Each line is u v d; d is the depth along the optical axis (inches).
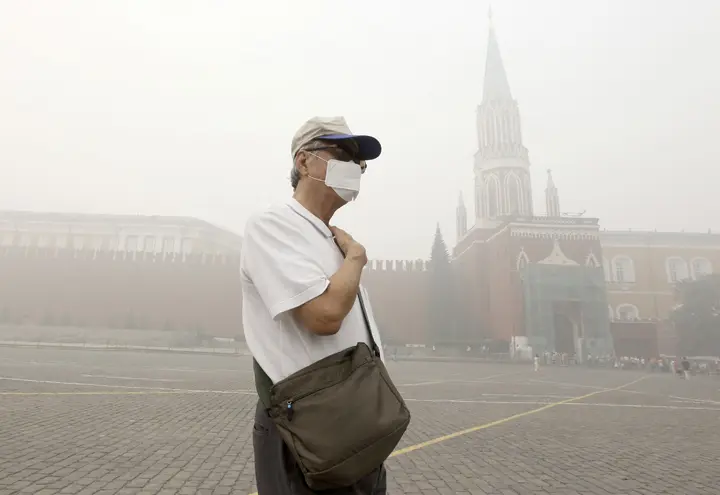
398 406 37.6
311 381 37.3
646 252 2241.6
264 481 40.3
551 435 268.8
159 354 1279.5
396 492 153.6
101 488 141.4
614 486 166.6
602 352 1643.7
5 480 143.5
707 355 1704.0
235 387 472.7
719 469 196.7
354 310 43.8
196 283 1930.4
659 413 390.9
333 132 46.4
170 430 237.0
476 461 198.8
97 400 329.7
